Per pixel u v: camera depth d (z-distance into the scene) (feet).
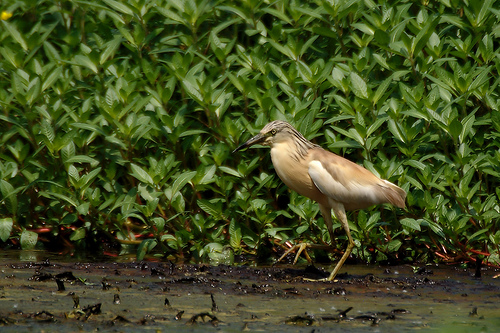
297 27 42.57
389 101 37.63
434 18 40.40
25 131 38.40
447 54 40.19
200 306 26.91
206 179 36.76
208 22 45.52
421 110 34.94
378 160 37.29
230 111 41.37
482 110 38.91
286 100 39.83
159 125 38.40
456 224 34.24
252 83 38.58
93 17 47.55
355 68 39.42
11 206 37.60
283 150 33.63
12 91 38.81
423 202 34.83
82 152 38.70
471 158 35.78
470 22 39.04
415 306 27.53
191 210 38.63
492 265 35.22
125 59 42.63
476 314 26.14
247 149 38.91
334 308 27.02
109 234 38.29
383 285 31.30
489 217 34.40
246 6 42.19
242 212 36.70
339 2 40.22
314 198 34.17
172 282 30.94
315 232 36.45
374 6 41.83
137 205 35.83
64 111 40.45
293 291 29.60
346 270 34.94
